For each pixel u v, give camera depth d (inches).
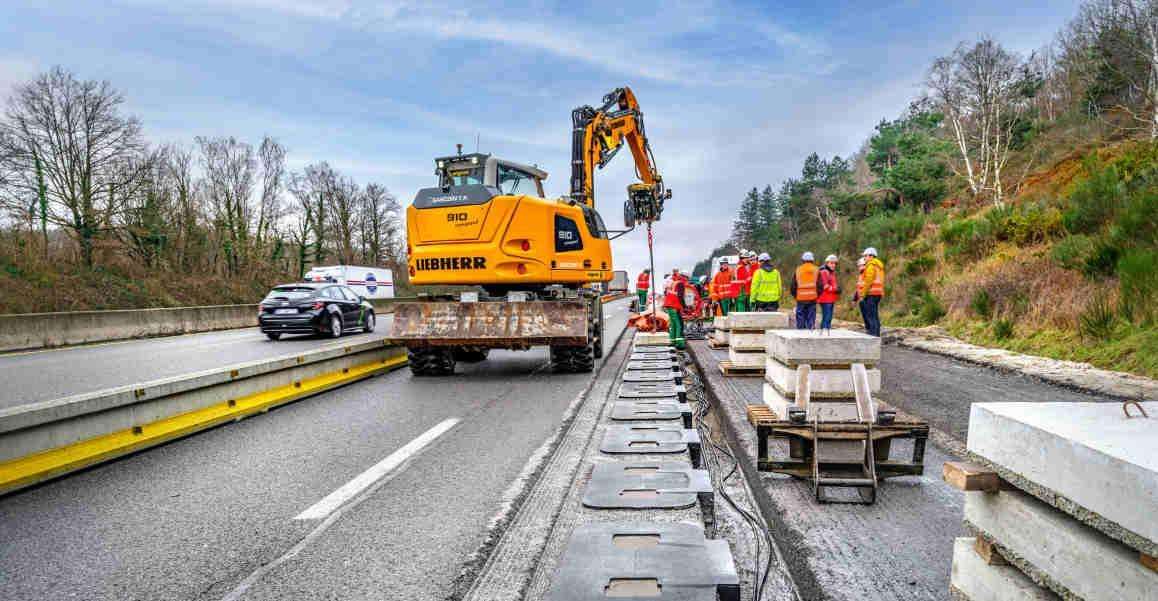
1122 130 899.4
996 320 498.9
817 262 1267.2
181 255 1550.2
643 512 146.9
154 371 432.8
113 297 1198.3
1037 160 1110.4
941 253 781.3
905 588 116.5
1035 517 77.5
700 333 672.4
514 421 259.4
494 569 125.3
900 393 307.0
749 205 3351.4
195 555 133.1
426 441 227.6
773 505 162.9
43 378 402.9
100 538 142.5
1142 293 382.6
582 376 386.9
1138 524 60.7
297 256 2049.7
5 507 163.0
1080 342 393.4
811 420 182.1
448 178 394.9
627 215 468.4
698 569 112.8
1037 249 615.2
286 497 169.0
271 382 296.5
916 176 1233.4
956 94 1195.9
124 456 209.2
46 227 1235.9
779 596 114.4
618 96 569.3
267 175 1945.1
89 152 1272.1
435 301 391.2
